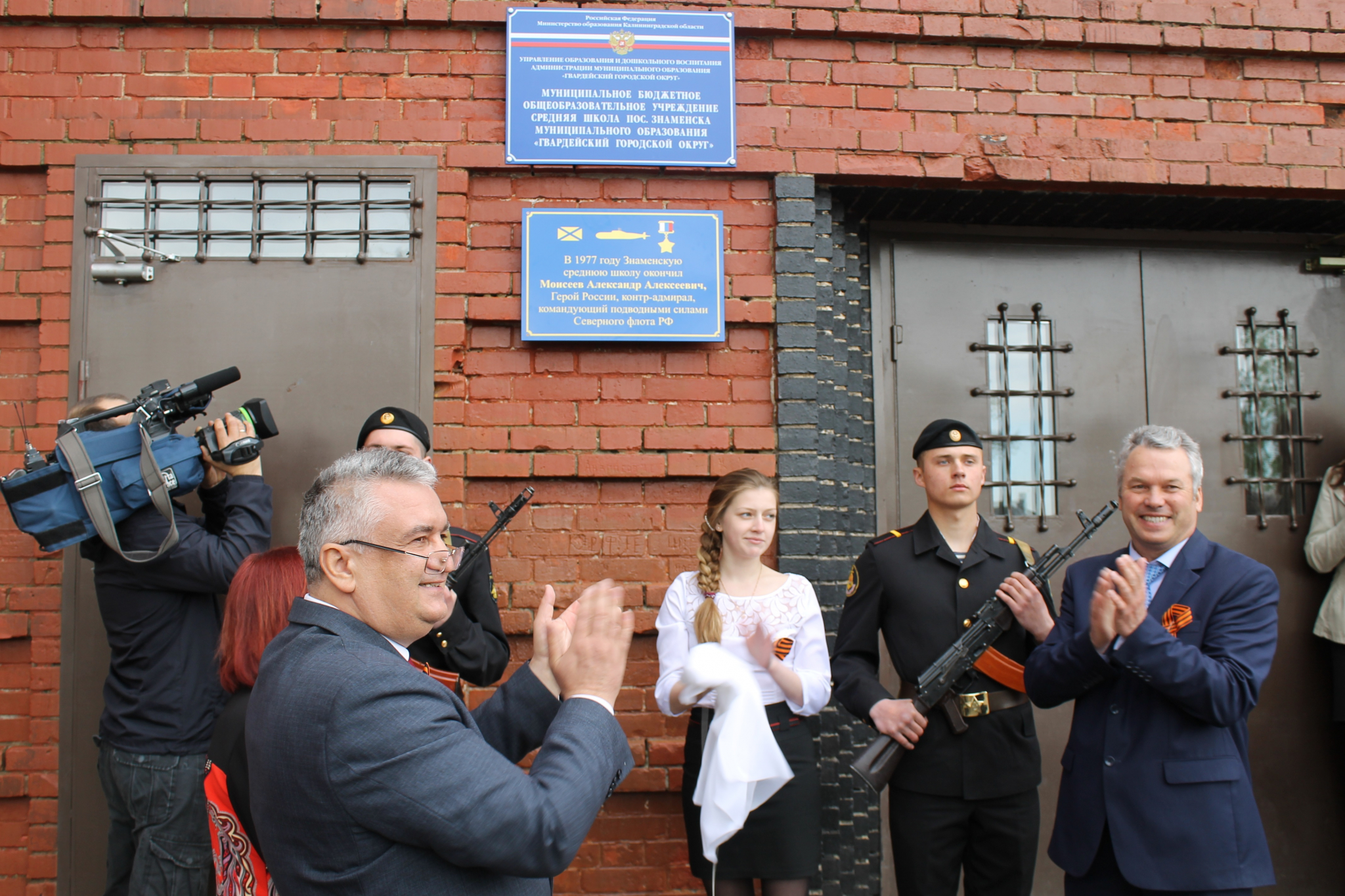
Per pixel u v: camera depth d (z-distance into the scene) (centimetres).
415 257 325
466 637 251
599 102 331
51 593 308
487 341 326
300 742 121
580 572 319
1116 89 354
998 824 259
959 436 282
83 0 325
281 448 315
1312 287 398
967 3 347
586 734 134
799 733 261
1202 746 209
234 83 330
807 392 328
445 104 333
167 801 242
